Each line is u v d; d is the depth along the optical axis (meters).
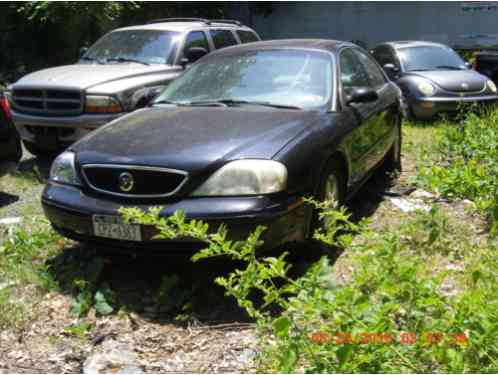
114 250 3.77
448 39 18.22
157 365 3.11
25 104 7.34
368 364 2.18
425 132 9.23
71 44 16.56
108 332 3.46
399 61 10.98
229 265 4.12
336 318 2.14
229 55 5.41
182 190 3.59
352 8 19.55
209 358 3.16
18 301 3.80
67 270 4.15
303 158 3.87
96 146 4.05
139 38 8.42
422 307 2.35
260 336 2.73
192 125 4.20
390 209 5.52
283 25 20.62
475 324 2.15
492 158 5.71
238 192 3.58
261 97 4.79
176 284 3.87
